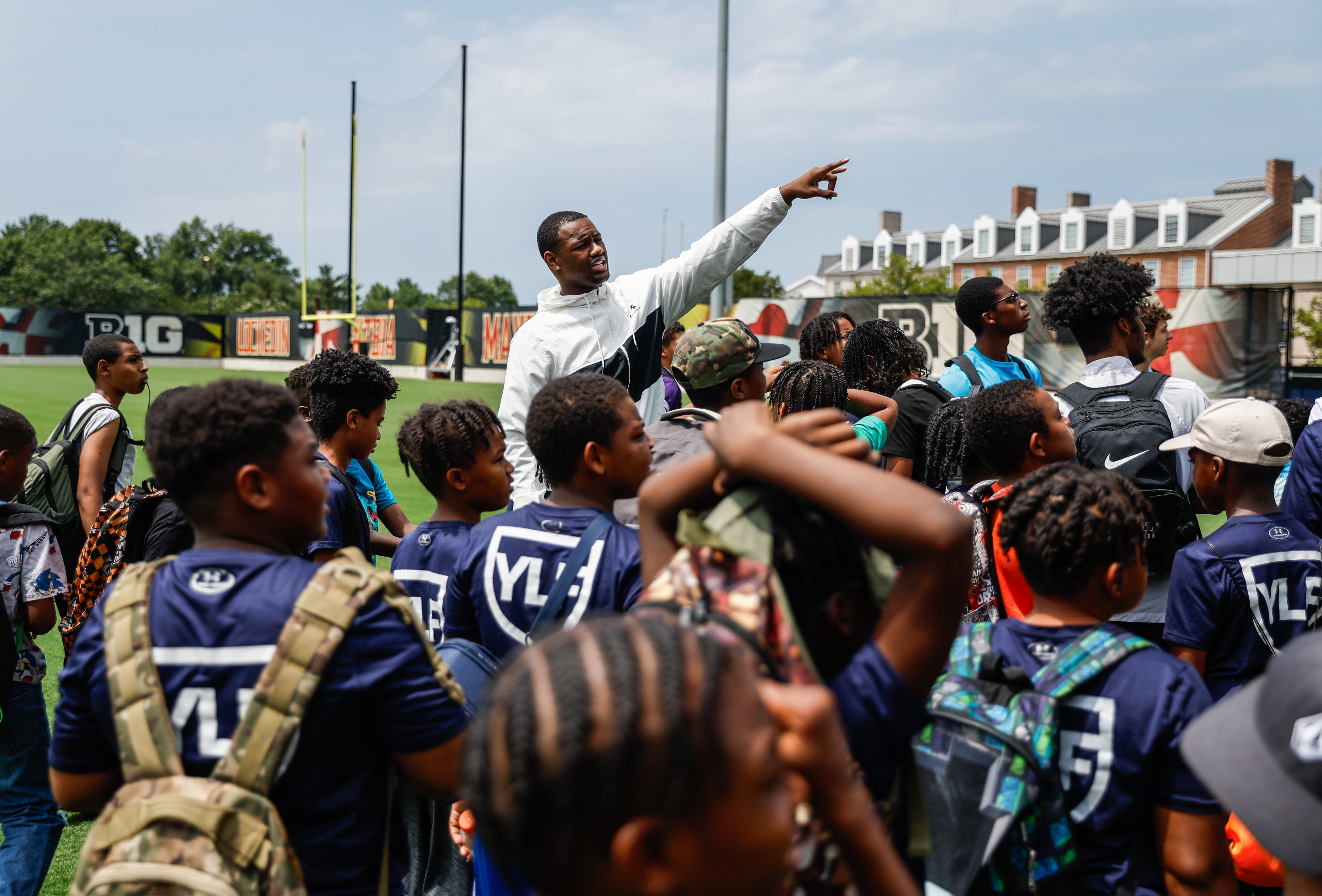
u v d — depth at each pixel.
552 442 2.28
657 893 0.74
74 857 3.53
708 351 2.92
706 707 0.74
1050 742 1.62
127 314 42.09
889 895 0.97
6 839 2.96
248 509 1.57
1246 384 17.34
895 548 1.11
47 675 5.23
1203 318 17.36
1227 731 1.13
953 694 1.69
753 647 1.04
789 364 3.52
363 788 1.54
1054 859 1.62
